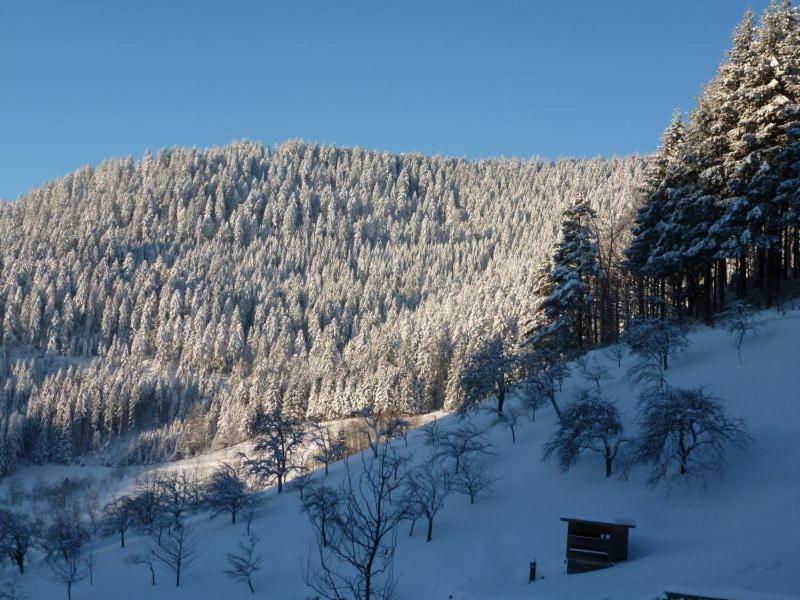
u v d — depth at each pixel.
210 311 173.00
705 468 26.39
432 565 27.70
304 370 126.81
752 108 39.56
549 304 50.56
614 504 27.34
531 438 39.47
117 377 128.62
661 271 46.62
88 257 196.62
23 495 94.44
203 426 114.44
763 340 36.66
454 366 94.69
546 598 19.52
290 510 44.94
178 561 37.78
